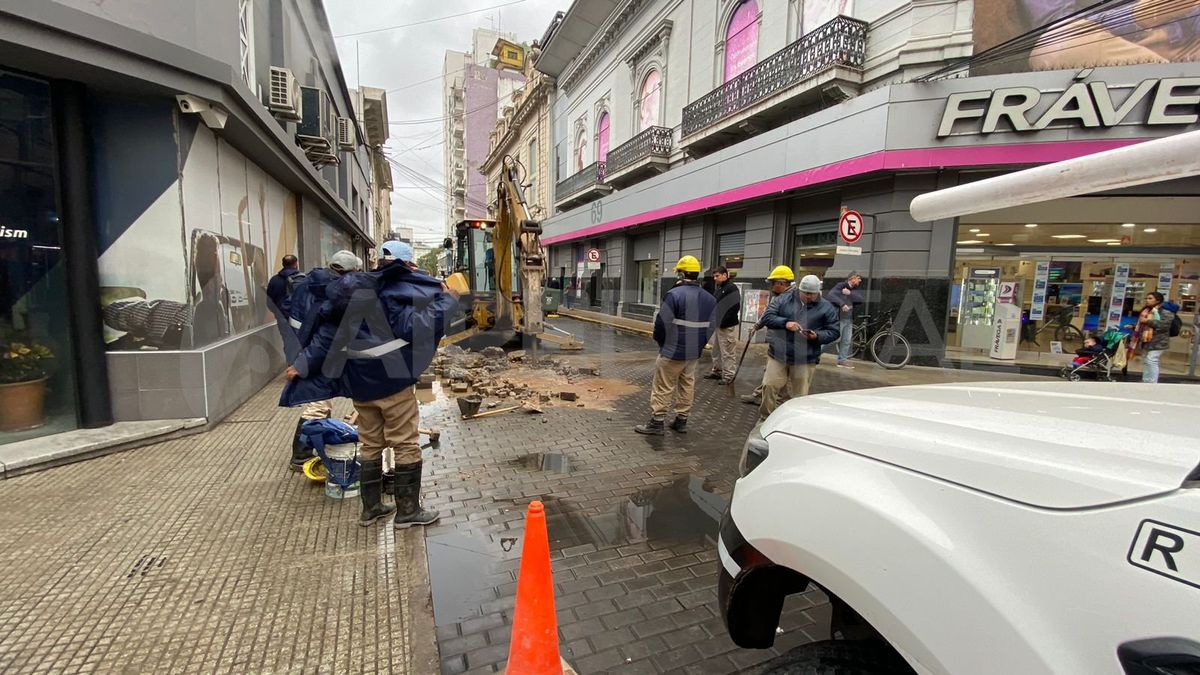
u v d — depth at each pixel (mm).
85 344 4410
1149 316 7695
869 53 9375
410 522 3145
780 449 1464
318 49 11398
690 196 13508
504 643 2188
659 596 2551
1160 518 762
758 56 11789
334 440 3480
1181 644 680
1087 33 7582
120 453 4223
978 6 8203
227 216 5836
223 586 2498
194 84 4543
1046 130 7805
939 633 924
